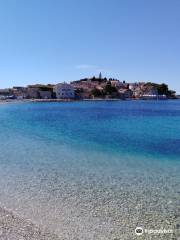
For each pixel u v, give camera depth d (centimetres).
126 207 1333
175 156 2534
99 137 3881
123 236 1076
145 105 16000
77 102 19088
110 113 9419
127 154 2628
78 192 1544
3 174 1916
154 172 1964
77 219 1213
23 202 1405
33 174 1912
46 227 1138
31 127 5188
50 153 2666
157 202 1394
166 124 5888
